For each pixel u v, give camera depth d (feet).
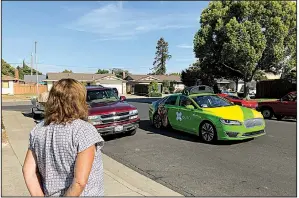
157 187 17.30
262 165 21.36
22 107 81.25
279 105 46.98
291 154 24.26
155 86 174.19
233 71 111.55
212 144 28.58
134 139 31.71
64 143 6.68
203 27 104.73
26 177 7.05
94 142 6.85
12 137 32.22
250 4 94.32
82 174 6.55
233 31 91.20
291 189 16.66
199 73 130.00
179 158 23.80
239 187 17.13
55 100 7.00
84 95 7.40
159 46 336.90
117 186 16.84
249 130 28.09
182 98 33.96
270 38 93.81
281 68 101.09
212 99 32.63
